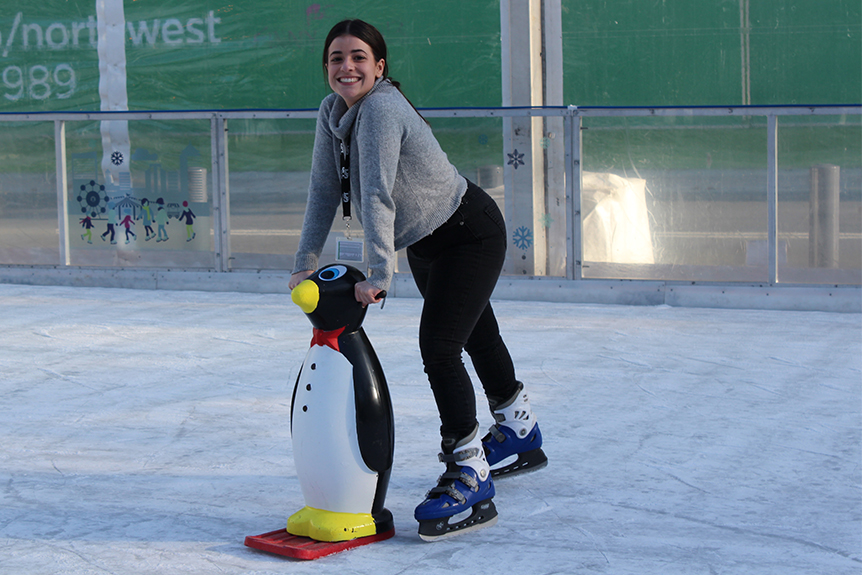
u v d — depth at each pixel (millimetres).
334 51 4102
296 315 10539
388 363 8039
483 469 4320
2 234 12953
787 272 10742
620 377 7520
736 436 5883
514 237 11727
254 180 12203
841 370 7664
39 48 14500
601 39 12836
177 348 8750
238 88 14031
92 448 5723
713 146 10812
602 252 11305
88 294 12086
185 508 4656
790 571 3791
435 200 4219
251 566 3895
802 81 12500
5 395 7066
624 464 5352
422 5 13125
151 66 14211
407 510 4637
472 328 4387
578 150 11188
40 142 12664
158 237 12539
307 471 4137
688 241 11047
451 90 13188
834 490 4852
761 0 12453
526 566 3875
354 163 4191
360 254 4289
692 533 4254
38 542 4172
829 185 10523
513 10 12789
